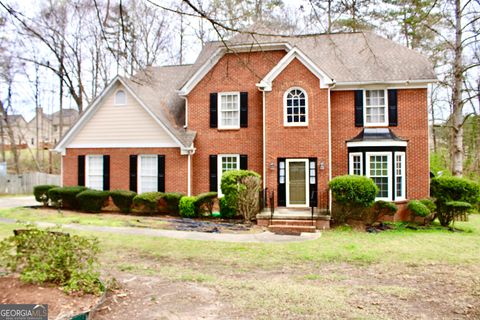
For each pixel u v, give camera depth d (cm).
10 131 3956
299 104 1697
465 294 686
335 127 1752
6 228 1354
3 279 622
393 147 1602
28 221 1522
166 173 1830
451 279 791
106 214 1745
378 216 1587
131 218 1630
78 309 532
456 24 1555
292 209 1650
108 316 547
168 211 1752
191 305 605
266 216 1509
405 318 563
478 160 3130
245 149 1825
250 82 1830
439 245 1152
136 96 1833
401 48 1862
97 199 1784
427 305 623
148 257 971
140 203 1712
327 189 1642
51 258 607
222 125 1861
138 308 585
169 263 912
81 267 642
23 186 3394
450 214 1502
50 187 1969
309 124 1673
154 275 789
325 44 1936
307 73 1677
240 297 649
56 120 6619
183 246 1109
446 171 2594
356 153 1669
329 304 618
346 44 1970
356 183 1439
